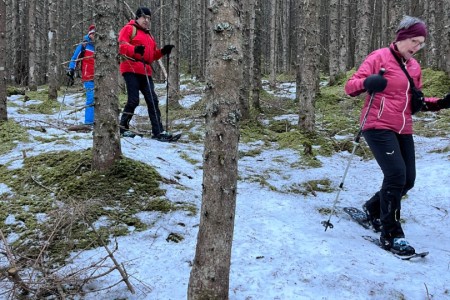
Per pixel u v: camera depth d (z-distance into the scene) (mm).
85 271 2598
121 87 12867
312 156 5699
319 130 7395
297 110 10062
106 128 3854
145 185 3820
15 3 20078
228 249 2061
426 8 16938
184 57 34062
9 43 21375
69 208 2975
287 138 6570
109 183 3756
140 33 5793
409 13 19734
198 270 2062
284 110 10008
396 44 3127
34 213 3375
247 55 7719
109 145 3879
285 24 25312
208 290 2039
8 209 3443
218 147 1990
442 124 7555
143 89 5953
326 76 21094
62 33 20484
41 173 4066
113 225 3244
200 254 2061
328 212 3908
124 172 3869
